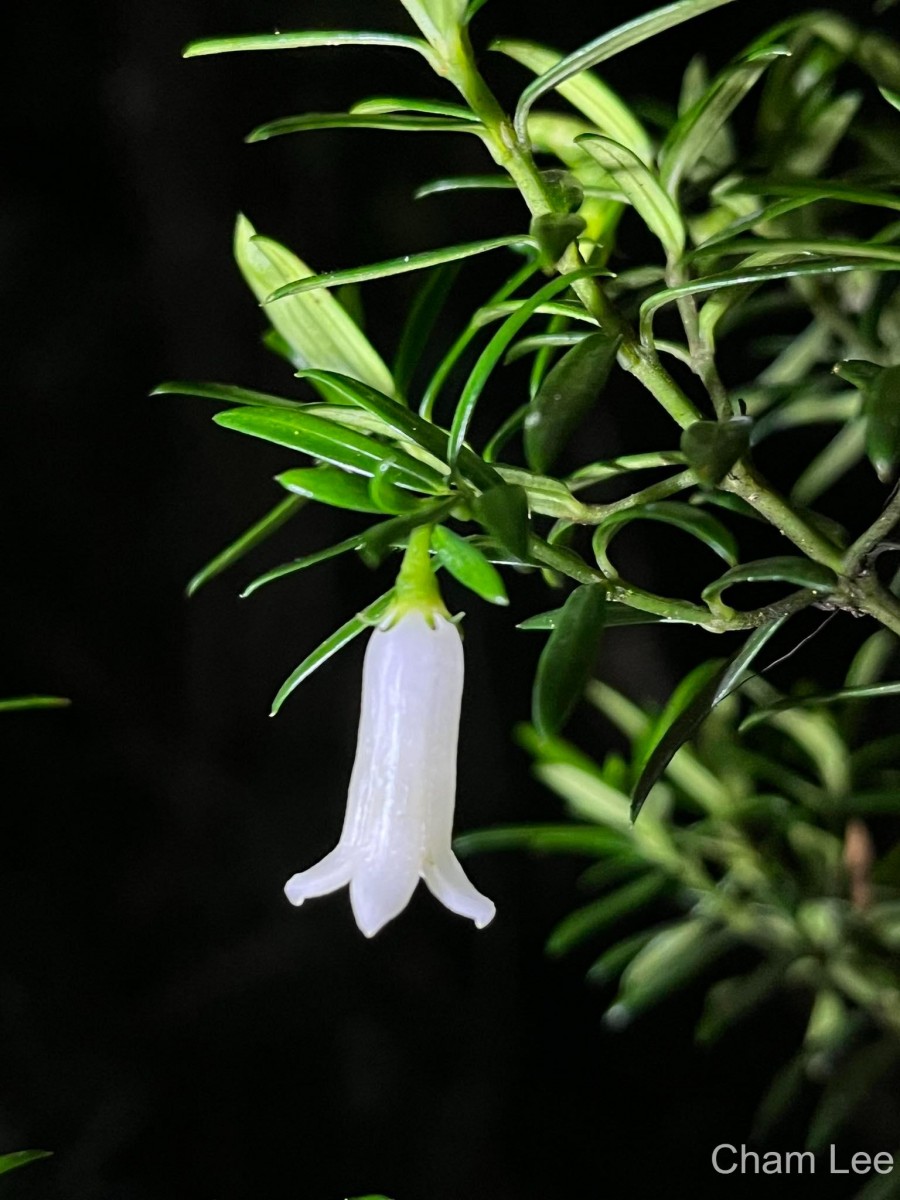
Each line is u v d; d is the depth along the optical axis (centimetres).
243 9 57
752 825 30
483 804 60
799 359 28
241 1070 59
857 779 30
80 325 63
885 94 22
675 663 55
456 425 20
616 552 55
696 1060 56
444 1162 57
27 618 64
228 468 61
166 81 58
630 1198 55
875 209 30
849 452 28
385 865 20
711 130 22
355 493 21
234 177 59
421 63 23
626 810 30
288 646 61
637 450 54
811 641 47
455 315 55
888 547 22
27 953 59
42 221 63
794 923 29
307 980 60
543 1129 58
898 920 28
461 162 56
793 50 25
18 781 62
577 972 59
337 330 22
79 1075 58
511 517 19
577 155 23
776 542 51
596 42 20
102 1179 56
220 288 60
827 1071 30
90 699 64
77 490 64
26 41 62
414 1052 59
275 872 61
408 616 20
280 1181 58
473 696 59
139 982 60
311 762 62
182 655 64
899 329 26
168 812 63
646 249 38
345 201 58
